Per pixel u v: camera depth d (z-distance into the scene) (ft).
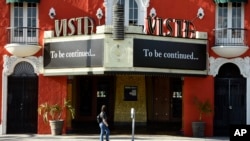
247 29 89.66
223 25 90.53
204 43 87.45
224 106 90.38
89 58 81.00
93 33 80.69
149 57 80.84
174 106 109.29
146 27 84.23
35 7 90.12
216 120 90.27
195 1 89.92
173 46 83.51
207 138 85.30
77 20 82.74
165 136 86.74
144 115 103.55
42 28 88.94
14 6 89.81
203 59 87.45
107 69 79.20
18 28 88.43
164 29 87.40
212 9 89.76
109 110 107.34
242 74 89.66
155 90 109.50
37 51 88.48
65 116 88.43
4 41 89.04
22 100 89.51
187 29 85.35
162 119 109.29
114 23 79.15
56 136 85.25
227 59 89.76
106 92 107.76
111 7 89.04
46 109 86.99
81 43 82.02
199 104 88.12
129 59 79.41
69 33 84.28
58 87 88.79
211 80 89.45
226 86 90.43
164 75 82.64
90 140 80.23
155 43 81.56
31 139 81.30
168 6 89.66
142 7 89.35
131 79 103.76
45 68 87.10
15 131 89.25
